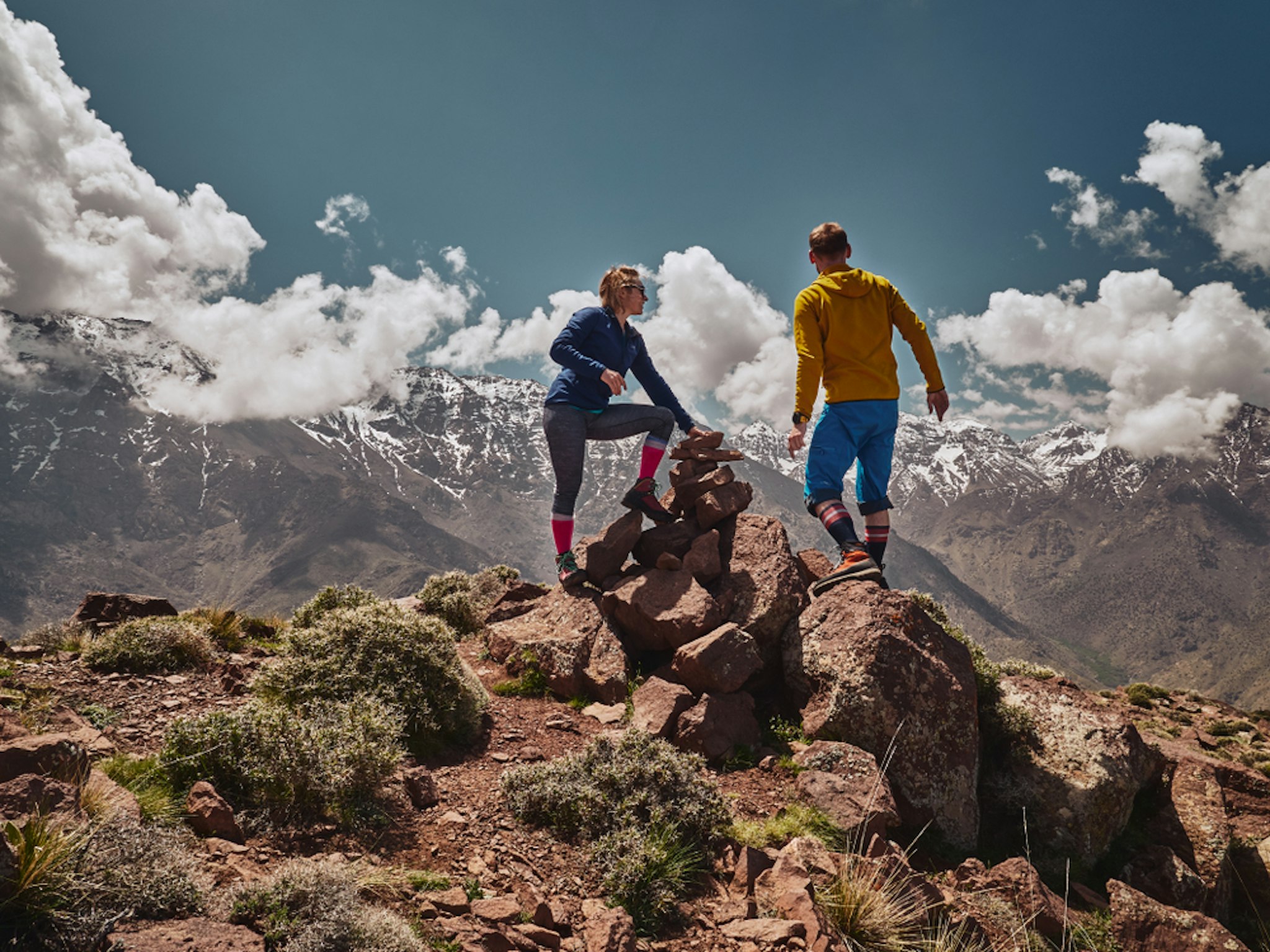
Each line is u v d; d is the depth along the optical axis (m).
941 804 7.46
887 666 7.83
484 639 10.55
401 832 5.21
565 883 5.01
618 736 6.93
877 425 8.79
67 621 9.46
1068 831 7.98
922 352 8.97
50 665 7.73
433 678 7.29
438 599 12.36
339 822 5.08
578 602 9.49
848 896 5.04
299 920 3.51
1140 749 8.64
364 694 6.77
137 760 5.26
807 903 4.89
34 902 3.07
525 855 5.21
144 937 3.11
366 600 11.41
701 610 8.68
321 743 5.31
